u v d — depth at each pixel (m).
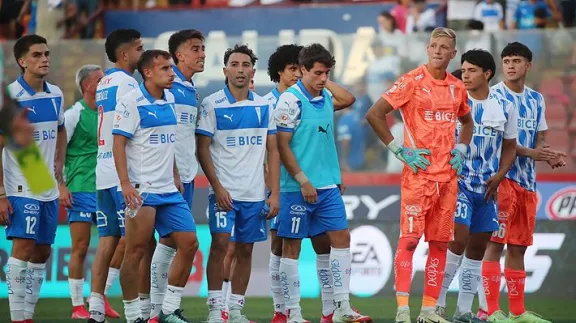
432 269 24.53
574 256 38.06
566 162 38.88
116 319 30.45
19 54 26.02
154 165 23.62
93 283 26.25
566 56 39.06
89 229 30.78
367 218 39.31
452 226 24.36
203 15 48.78
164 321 24.45
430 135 24.03
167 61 23.48
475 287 26.84
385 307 34.28
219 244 25.36
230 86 25.77
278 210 25.25
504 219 27.58
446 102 24.09
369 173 39.66
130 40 26.52
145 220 23.41
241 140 25.67
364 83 39.62
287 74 27.91
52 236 26.97
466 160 26.20
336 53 39.81
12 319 25.81
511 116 26.70
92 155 30.52
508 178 27.67
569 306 34.97
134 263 23.66
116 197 25.12
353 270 38.84
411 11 48.41
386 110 24.19
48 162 26.45
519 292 28.03
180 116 25.45
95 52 40.25
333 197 25.81
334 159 26.19
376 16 48.12
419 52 39.38
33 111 26.02
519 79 27.91
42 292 38.81
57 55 40.31
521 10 48.03
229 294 26.59
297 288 25.97
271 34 48.25
